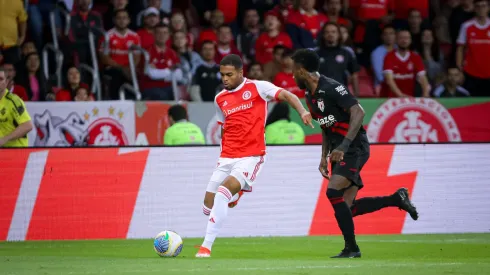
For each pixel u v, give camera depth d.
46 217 38.97
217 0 61.34
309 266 24.48
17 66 50.75
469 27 58.91
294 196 40.97
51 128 46.53
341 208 28.30
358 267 24.17
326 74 52.81
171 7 62.66
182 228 40.12
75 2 54.72
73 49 54.22
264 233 40.50
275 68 54.47
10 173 38.69
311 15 58.44
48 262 26.83
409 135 52.56
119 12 54.22
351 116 27.56
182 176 40.22
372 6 61.00
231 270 23.09
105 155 39.62
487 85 59.00
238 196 30.14
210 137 49.72
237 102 29.16
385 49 57.44
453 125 53.28
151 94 53.25
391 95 56.19
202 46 54.34
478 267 24.20
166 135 43.50
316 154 41.38
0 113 39.19
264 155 29.34
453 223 42.44
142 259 27.73
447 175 42.47
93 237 39.22
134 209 39.72
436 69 59.94
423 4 61.53
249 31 60.66
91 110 47.25
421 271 22.88
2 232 38.47
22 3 53.34
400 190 32.28
